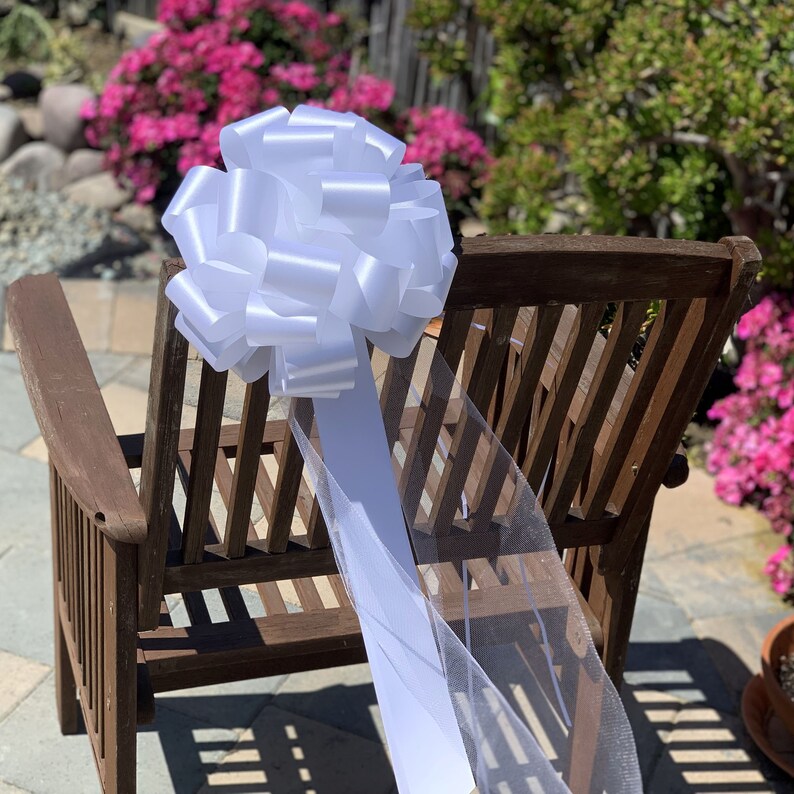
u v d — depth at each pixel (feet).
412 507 3.82
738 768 5.81
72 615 4.85
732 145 8.21
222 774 5.56
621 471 4.25
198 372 3.87
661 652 6.61
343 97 11.53
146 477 3.60
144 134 11.08
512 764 3.74
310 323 3.14
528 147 10.43
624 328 3.67
